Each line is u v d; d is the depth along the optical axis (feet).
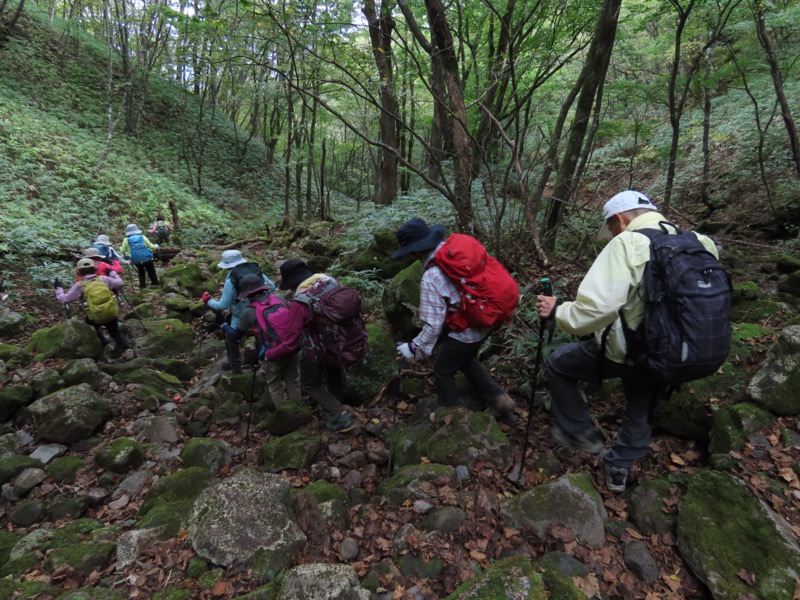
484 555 7.54
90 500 10.11
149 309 21.63
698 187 27.27
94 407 12.46
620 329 7.28
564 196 16.79
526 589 6.51
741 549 6.88
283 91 31.30
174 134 72.13
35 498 10.21
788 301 14.19
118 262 24.85
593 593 6.78
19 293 23.24
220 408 13.75
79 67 68.59
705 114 24.14
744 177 25.26
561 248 18.26
